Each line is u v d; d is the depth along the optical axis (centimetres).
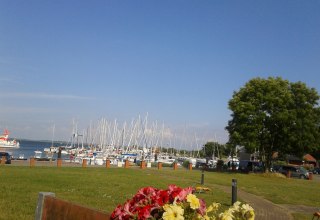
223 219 399
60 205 591
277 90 5566
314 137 5628
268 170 5716
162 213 382
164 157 8219
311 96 5616
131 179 2877
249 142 5419
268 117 5484
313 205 2250
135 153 7881
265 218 1619
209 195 2220
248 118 5481
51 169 3438
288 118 5359
